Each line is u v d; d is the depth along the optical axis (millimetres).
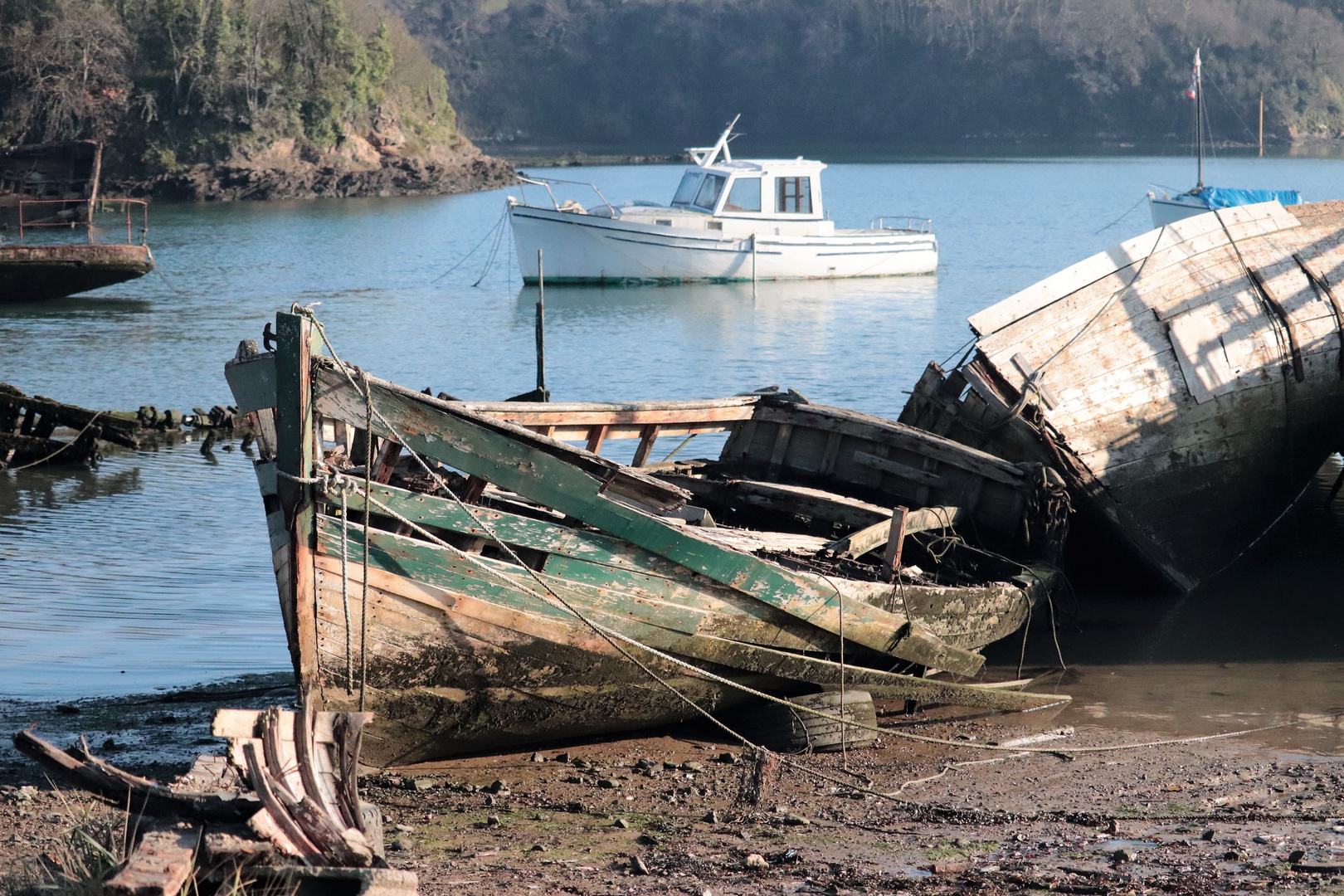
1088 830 12180
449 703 14078
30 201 72875
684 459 29812
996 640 19156
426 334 49781
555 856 11281
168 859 8781
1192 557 22375
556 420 19625
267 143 146000
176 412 35250
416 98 173750
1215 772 14094
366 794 13242
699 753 15148
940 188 134875
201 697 16266
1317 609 21094
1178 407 21812
